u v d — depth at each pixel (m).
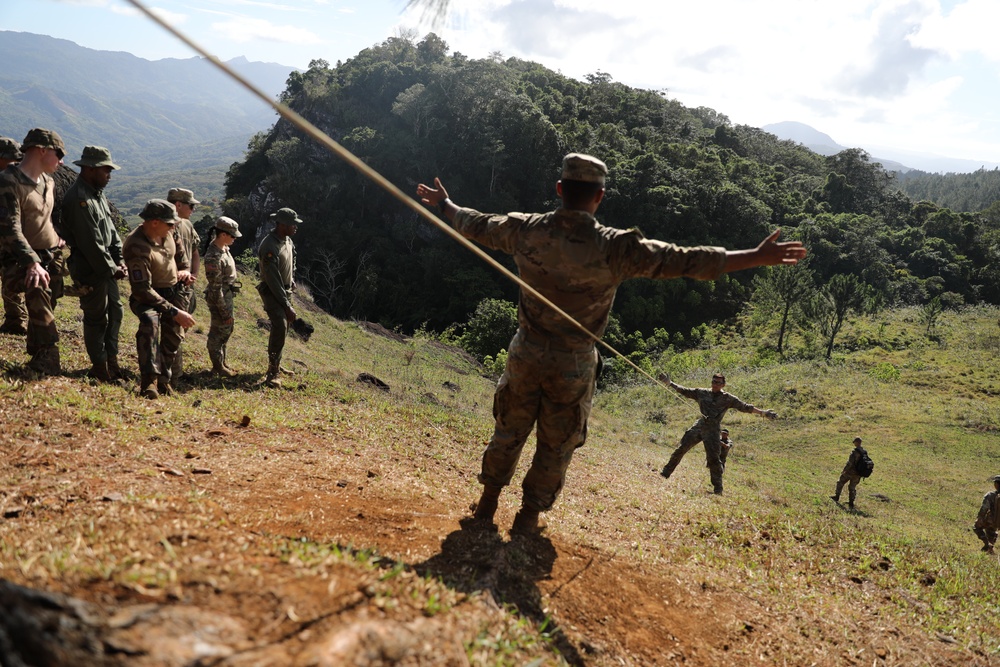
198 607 1.95
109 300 6.47
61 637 1.46
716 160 106.00
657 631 3.60
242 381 8.52
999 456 22.06
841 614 4.81
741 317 65.69
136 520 2.95
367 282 75.12
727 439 10.41
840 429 24.84
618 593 3.89
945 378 34.25
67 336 7.96
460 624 2.41
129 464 4.27
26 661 1.34
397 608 2.31
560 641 2.95
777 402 28.23
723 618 4.09
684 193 86.12
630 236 3.32
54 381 5.85
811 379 32.31
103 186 6.23
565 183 3.41
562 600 3.47
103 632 1.56
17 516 3.20
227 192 109.69
